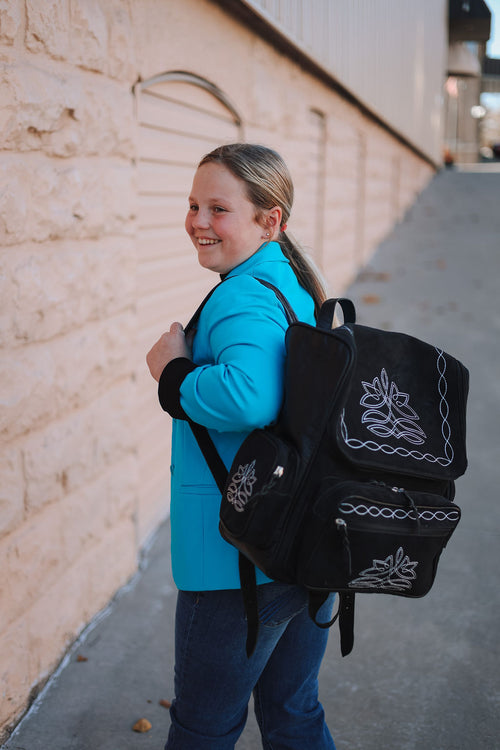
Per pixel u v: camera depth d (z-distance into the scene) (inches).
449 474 60.9
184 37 147.2
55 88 96.9
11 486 92.4
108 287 117.7
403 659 112.0
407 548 58.7
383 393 61.8
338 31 302.4
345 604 65.2
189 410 59.9
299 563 57.7
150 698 102.8
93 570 118.6
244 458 58.1
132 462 132.3
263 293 60.7
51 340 100.7
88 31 105.1
